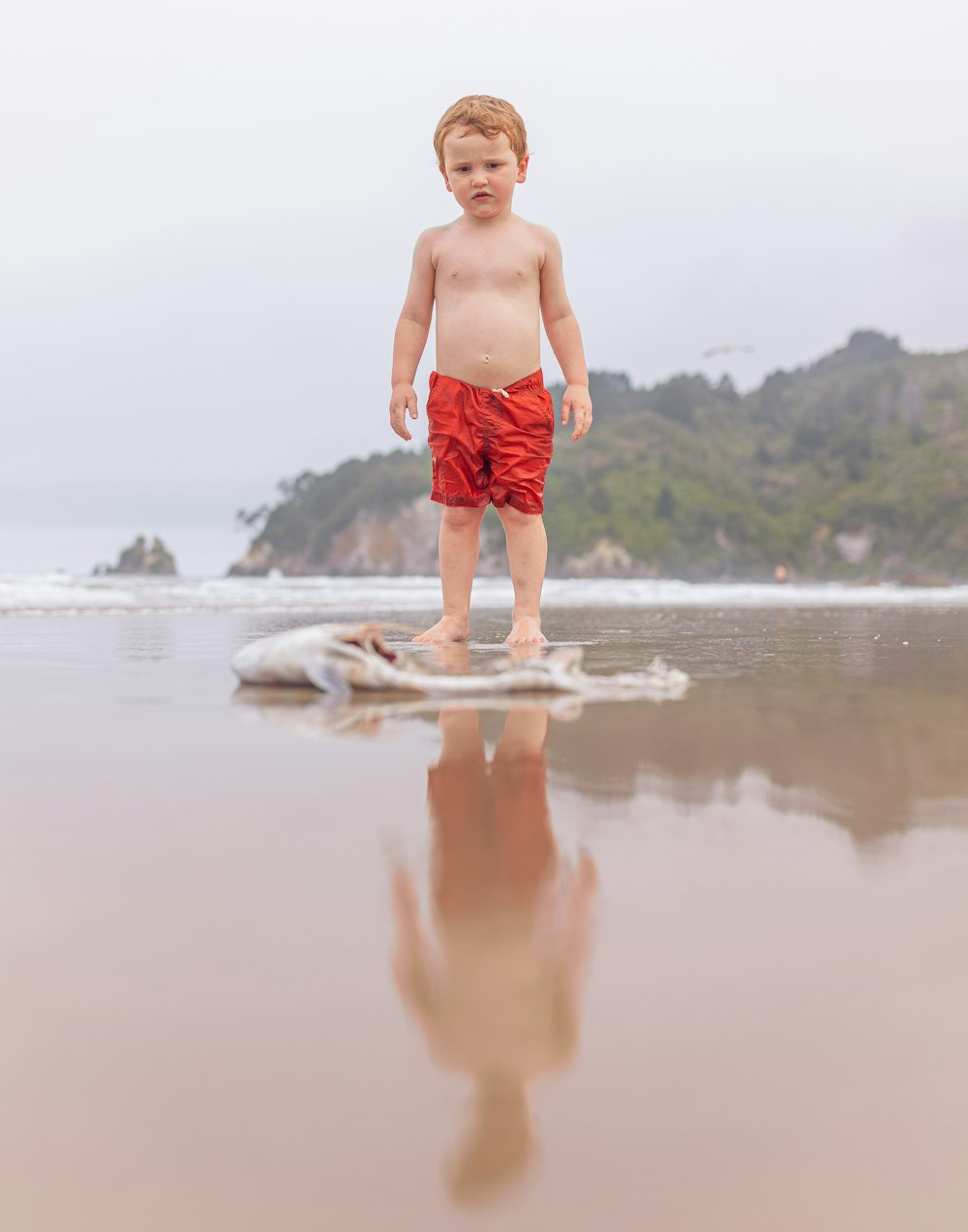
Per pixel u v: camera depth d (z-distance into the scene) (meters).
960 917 0.88
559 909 0.90
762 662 3.25
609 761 1.58
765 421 120.38
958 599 11.06
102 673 2.91
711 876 0.99
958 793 1.36
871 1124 0.58
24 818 1.23
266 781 1.44
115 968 0.77
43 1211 0.50
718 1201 0.51
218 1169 0.53
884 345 144.62
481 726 1.93
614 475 103.75
